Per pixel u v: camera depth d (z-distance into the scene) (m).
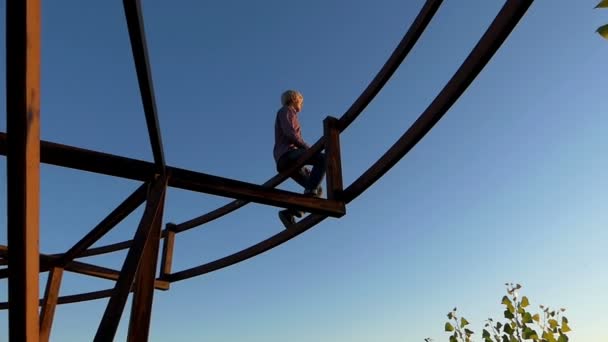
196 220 4.64
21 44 1.01
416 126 2.52
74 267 4.70
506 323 4.82
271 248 3.76
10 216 1.15
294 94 4.00
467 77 2.13
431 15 2.43
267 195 2.96
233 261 4.11
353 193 3.10
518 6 1.83
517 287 4.96
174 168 2.76
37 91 1.10
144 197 2.89
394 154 2.70
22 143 1.09
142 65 1.82
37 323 1.30
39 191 1.20
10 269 1.21
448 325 5.21
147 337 2.25
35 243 1.23
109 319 1.81
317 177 3.45
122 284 1.94
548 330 4.71
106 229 3.60
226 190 2.87
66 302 5.20
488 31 2.02
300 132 3.79
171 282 4.71
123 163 2.61
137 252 2.12
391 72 2.73
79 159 2.50
